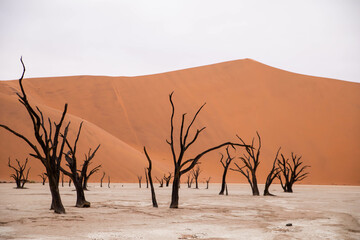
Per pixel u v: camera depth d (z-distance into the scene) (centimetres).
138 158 6644
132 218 1112
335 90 9862
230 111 9131
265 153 8119
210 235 824
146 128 8606
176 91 9688
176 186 1482
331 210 1431
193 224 998
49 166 1201
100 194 2412
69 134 6153
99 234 812
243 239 777
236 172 7594
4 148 5703
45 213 1183
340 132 8719
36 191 2669
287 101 9531
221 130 8600
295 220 1104
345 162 7950
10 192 2481
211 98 9488
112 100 9288
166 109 9125
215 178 7188
